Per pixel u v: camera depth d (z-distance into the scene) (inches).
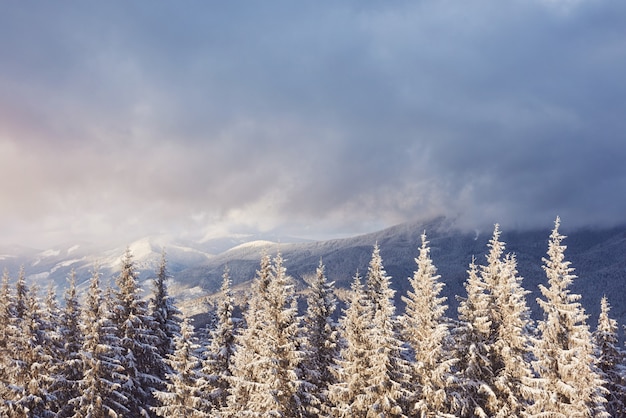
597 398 1159.0
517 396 1207.6
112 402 1306.6
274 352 1188.5
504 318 1243.8
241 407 1291.8
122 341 1427.2
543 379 1159.0
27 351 1371.8
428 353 1128.8
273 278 1280.8
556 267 1227.2
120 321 1499.8
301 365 1293.1
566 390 1119.6
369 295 1595.7
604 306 1616.6
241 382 1249.4
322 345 1390.3
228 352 1488.7
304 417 1206.9
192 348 1360.7
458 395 1151.6
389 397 1088.8
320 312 1403.8
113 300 1518.2
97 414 1258.6
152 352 1492.4
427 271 1244.5
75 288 1472.7
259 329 1359.5
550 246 1243.2
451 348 1267.2
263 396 1165.7
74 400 1258.6
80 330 1440.7
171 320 1678.2
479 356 1192.8
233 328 1524.4
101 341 1334.9
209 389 1445.6
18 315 1625.2
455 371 1250.6
